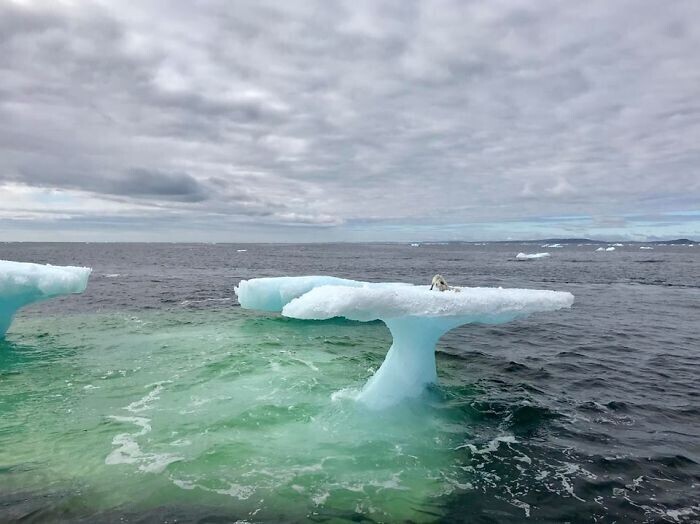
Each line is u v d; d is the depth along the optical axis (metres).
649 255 86.06
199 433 7.59
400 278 36.50
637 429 7.75
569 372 11.08
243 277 35.94
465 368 11.45
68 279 13.96
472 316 8.77
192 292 25.73
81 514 5.30
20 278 13.08
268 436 7.53
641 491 5.86
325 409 8.62
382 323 17.56
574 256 80.50
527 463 6.66
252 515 5.37
